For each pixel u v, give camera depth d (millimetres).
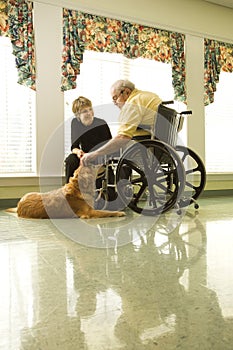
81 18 3670
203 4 4453
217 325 706
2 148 3447
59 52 3590
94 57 3850
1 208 3234
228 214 2594
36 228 1997
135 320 735
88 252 1409
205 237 1716
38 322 733
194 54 4395
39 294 911
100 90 3887
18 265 1212
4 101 3447
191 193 2980
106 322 726
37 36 3484
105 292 920
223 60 4598
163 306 812
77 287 967
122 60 4004
